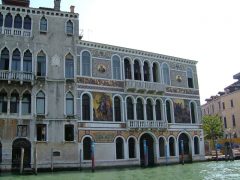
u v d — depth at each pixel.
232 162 37.56
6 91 28.77
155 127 35.56
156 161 35.25
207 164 35.19
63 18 32.66
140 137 34.88
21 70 29.75
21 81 28.98
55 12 32.34
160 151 36.28
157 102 37.34
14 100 29.12
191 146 38.75
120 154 33.00
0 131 28.03
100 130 31.94
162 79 38.12
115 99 34.03
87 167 30.42
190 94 40.38
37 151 28.77
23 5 33.25
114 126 32.97
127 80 34.50
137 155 33.81
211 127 55.59
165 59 39.12
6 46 29.77
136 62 36.88
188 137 38.94
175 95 38.84
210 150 52.16
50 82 30.58
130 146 33.97
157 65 38.41
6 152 27.88
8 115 28.48
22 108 29.20
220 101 64.12
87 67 32.75
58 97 30.56
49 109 29.97
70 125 30.55
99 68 33.41
